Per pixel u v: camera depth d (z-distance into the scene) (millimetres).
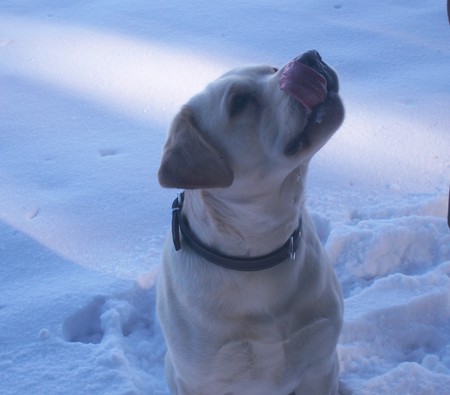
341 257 1854
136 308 1812
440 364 1617
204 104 1365
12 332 1741
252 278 1379
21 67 2852
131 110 2453
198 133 1342
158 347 1730
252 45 2773
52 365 1666
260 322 1395
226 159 1353
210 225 1377
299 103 1296
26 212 2059
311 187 2035
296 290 1401
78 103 2537
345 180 2045
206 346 1407
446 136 2137
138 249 1921
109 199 2074
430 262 1840
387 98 2324
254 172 1345
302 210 1437
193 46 2826
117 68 2740
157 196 2072
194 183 1327
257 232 1364
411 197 1970
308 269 1415
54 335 1729
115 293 1804
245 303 1389
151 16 3180
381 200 1974
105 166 2191
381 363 1646
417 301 1718
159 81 2605
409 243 1851
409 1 3027
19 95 2635
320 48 2686
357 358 1648
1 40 3119
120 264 1884
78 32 3102
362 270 1831
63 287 1833
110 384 1614
